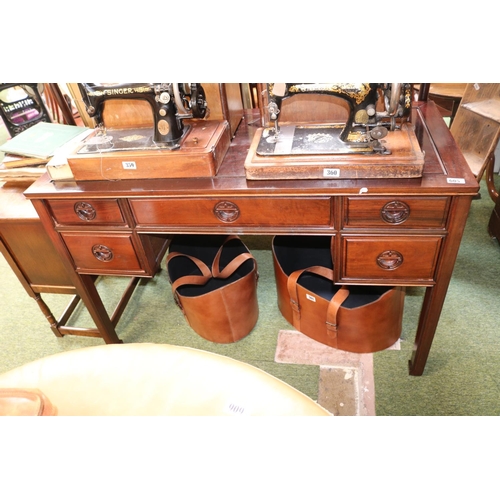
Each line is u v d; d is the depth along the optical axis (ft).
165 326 6.39
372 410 4.95
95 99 4.05
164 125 4.01
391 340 5.53
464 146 6.59
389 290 4.95
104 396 2.78
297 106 4.37
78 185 4.23
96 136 4.48
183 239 6.48
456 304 6.08
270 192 3.79
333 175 3.75
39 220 4.84
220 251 6.08
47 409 2.62
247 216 4.06
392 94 3.43
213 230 4.22
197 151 3.97
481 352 5.42
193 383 2.75
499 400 4.89
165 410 2.66
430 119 4.78
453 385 5.10
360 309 5.00
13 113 6.15
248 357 5.74
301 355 5.67
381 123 3.77
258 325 6.21
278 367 5.56
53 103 7.43
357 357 5.54
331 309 5.06
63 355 3.01
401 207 3.70
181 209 4.12
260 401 2.62
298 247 6.28
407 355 5.51
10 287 7.53
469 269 6.64
